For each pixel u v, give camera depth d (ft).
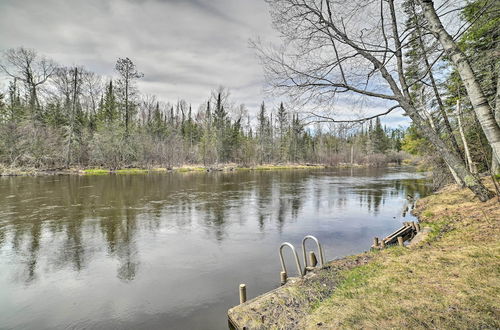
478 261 14.06
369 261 18.85
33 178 90.17
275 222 38.75
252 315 13.98
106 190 66.44
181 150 154.40
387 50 19.10
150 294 18.92
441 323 9.50
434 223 26.99
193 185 80.28
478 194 26.09
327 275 17.56
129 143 128.67
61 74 118.01
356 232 33.86
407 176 116.06
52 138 110.01
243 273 22.18
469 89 10.56
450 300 10.85
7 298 18.53
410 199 56.03
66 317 16.34
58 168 110.11
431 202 40.83
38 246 28.48
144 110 166.71
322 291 15.25
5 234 32.24
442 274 13.41
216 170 145.38
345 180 98.27
